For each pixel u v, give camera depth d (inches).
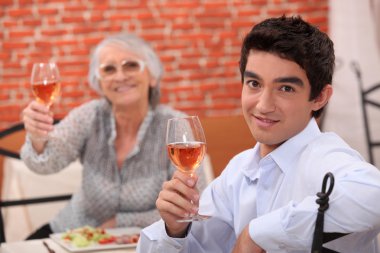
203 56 215.3
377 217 43.6
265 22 49.7
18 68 208.7
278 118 49.6
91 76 103.0
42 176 133.3
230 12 215.3
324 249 49.7
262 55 48.4
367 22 206.2
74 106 210.2
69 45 209.9
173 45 213.9
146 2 211.9
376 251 54.2
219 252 59.4
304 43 47.7
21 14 208.2
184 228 53.1
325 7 214.8
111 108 101.7
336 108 205.9
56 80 87.2
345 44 207.2
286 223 45.5
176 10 213.5
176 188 50.6
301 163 51.0
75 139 100.0
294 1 215.6
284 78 48.1
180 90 215.0
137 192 97.5
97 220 101.1
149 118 99.5
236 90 216.2
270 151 54.2
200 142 54.3
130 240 76.0
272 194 53.8
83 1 209.9
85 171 100.2
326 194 43.4
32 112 88.3
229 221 59.1
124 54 98.1
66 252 72.5
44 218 133.1
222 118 156.2
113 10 211.0
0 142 141.4
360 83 195.5
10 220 132.1
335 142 51.5
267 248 47.0
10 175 136.7
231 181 58.6
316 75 48.9
